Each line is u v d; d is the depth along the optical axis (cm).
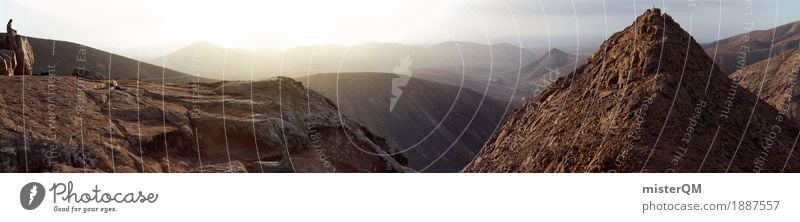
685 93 2238
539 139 2581
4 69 3412
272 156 3066
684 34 2641
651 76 2316
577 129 2358
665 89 2198
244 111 3381
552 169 2245
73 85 2994
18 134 2327
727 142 2097
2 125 2358
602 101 2394
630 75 2398
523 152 2623
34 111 2569
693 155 1942
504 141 3048
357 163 3528
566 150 2264
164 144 2781
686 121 2120
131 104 3017
